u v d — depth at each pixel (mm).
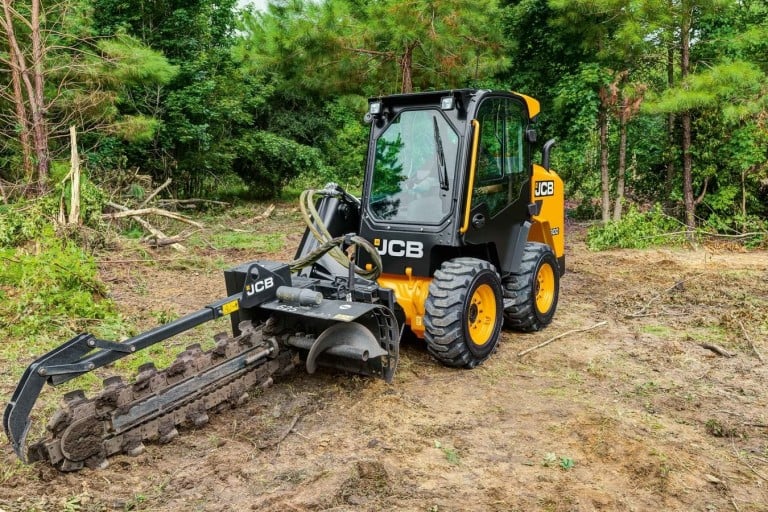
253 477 3219
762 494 3113
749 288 7418
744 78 9359
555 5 10773
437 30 10648
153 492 3080
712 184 11367
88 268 6438
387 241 4902
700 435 3730
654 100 10391
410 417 3943
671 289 7359
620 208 11695
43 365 3102
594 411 4023
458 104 4723
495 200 5141
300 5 11039
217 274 8234
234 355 3928
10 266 6359
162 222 11969
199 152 15508
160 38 14555
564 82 12359
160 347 5156
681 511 2959
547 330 5855
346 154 21578
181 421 3633
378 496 3051
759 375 4688
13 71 9984
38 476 3188
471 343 4617
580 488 3131
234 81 16734
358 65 11594
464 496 3057
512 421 3891
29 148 10219
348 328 4164
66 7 10719
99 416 3275
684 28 10398
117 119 12078
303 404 4102
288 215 14898
